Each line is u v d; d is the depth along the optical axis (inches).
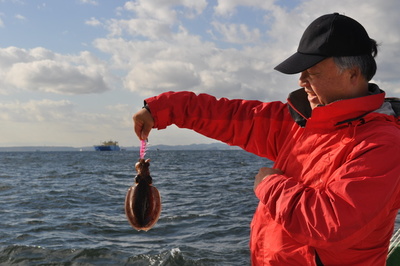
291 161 78.0
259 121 90.2
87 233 390.0
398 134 68.1
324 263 70.1
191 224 416.8
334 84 71.9
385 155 64.6
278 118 88.7
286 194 68.4
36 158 2842.0
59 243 350.9
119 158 2827.3
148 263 304.2
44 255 320.2
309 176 72.9
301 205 65.6
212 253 318.7
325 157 71.6
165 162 1891.0
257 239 80.7
